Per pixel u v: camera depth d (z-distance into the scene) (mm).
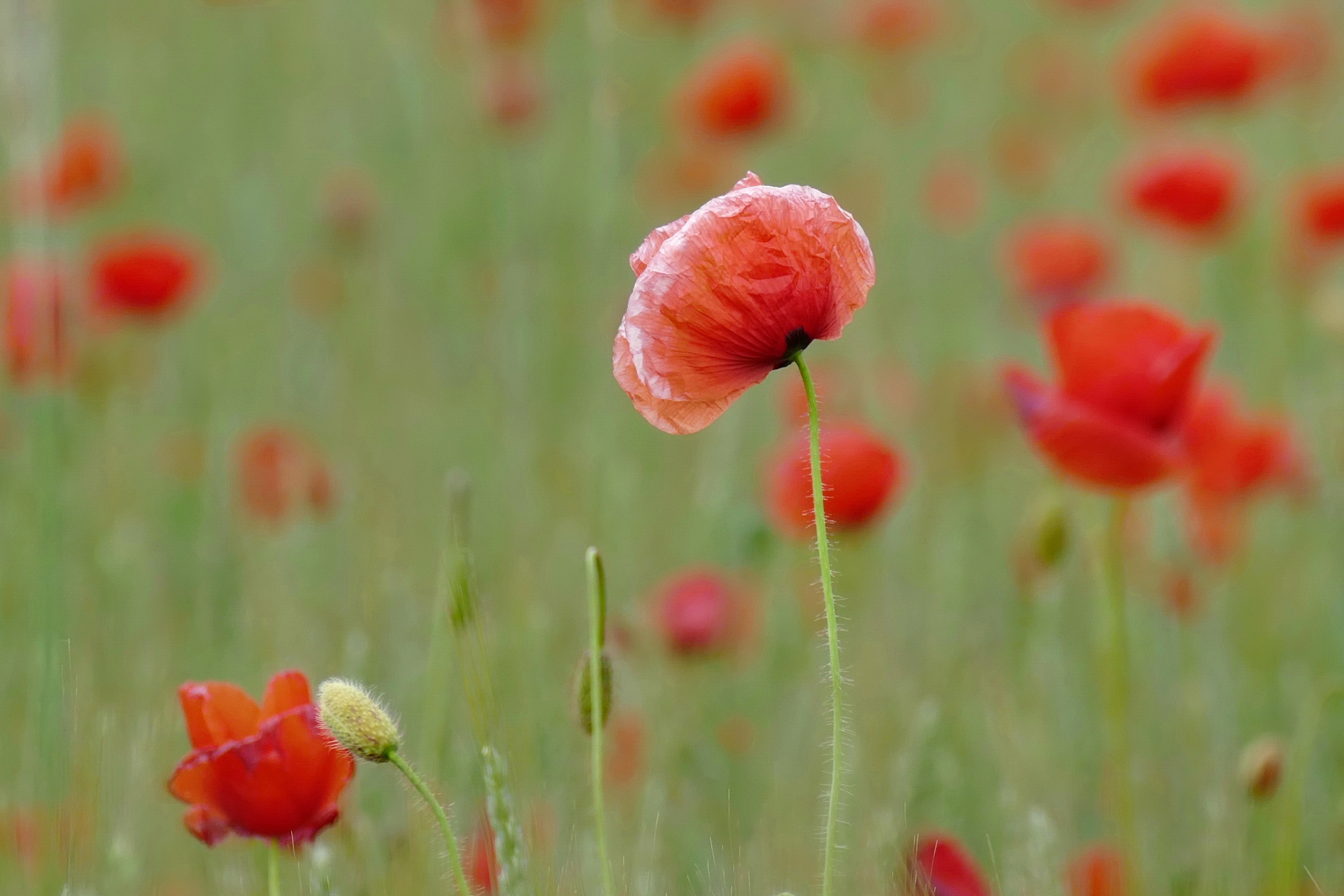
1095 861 2189
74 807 2080
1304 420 3277
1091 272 3883
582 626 2486
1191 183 3574
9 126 3033
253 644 2367
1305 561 2875
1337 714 2355
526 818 2051
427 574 2725
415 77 4523
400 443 3568
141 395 3637
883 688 2367
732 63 4027
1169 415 2184
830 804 1971
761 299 1983
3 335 2742
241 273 4469
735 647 2379
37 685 2168
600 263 3389
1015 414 2225
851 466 2346
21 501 2666
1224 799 2211
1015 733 2266
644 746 2301
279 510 2703
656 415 1996
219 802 2012
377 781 2195
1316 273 3902
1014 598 2627
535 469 3289
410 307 4391
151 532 2965
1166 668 2398
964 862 2074
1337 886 2215
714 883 2074
